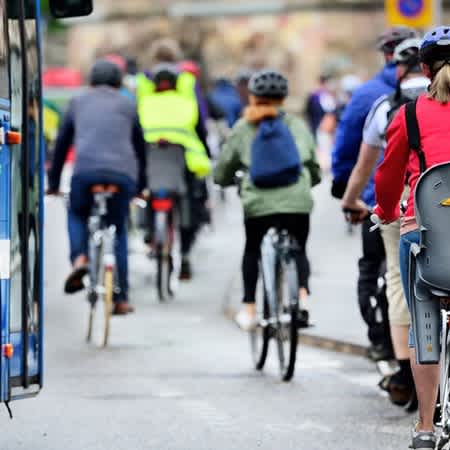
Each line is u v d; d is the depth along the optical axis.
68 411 23.38
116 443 20.72
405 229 17.84
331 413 23.17
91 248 31.69
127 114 32.41
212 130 57.56
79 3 21.53
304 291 26.36
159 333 33.81
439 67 18.02
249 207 26.97
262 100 27.27
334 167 25.81
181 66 43.28
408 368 23.50
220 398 24.72
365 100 25.25
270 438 21.03
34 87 18.69
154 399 24.55
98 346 31.52
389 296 23.56
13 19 18.19
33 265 18.62
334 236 56.72
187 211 43.75
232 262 49.59
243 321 27.52
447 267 17.09
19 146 18.28
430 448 17.91
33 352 18.62
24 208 18.38
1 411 23.36
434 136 17.72
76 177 31.70
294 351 26.19
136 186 32.47
